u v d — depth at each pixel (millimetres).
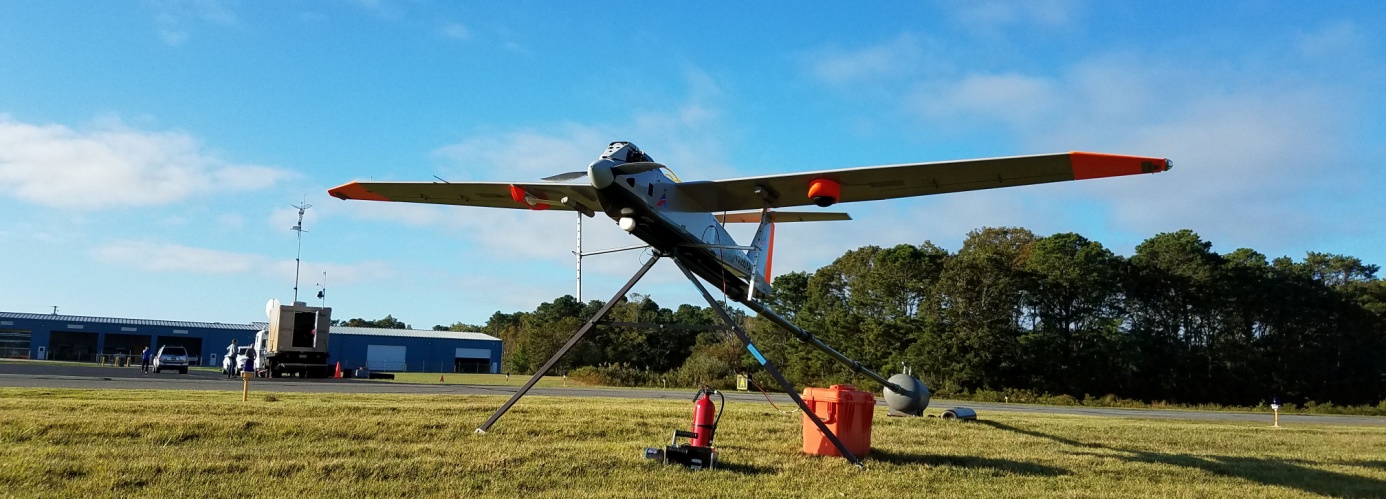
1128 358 47812
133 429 9203
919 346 47062
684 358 67250
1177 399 50000
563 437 10461
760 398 26297
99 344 67062
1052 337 47375
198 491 6414
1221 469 9648
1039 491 7844
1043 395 44688
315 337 33219
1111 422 17250
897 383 15492
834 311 52719
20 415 9859
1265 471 9664
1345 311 53281
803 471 8422
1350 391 51062
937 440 11594
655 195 9766
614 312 68500
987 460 9703
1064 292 50688
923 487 7824
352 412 12008
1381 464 10883
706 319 78625
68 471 6797
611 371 41438
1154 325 53062
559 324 67750
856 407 9664
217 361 70750
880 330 48812
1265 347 52469
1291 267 56062
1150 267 52906
